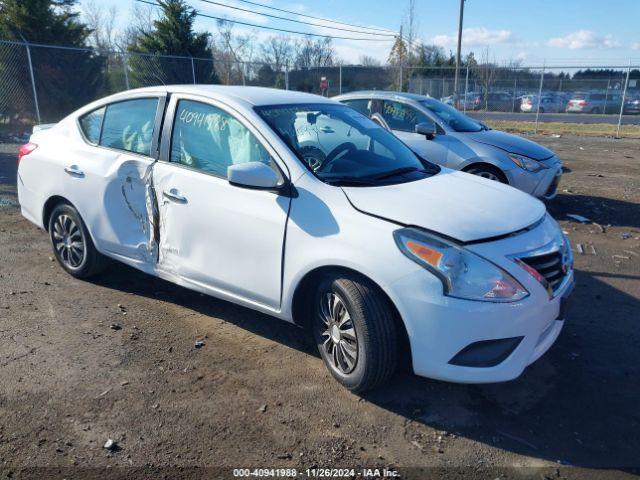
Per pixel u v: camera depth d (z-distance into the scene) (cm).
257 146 364
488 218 320
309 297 353
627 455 283
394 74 3027
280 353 375
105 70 2023
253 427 298
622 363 372
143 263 427
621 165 1226
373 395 330
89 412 306
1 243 589
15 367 348
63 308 434
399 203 324
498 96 3303
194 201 381
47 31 1909
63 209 476
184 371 350
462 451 285
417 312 294
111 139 450
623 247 628
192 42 2620
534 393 337
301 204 336
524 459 279
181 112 406
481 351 296
